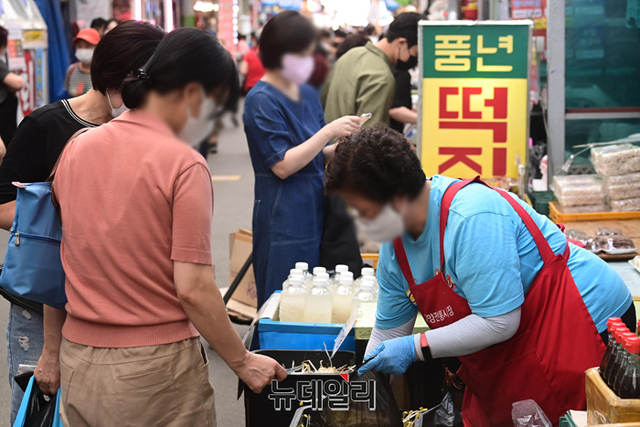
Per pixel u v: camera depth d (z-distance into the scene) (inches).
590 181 177.6
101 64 85.2
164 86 72.2
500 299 78.2
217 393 156.7
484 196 80.7
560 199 177.2
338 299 122.0
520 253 83.0
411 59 192.2
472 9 358.0
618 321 73.7
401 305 93.0
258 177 147.3
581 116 210.7
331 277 141.6
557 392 84.7
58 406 86.0
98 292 76.4
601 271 88.3
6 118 255.3
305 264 132.8
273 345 115.2
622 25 204.8
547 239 85.6
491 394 89.5
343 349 113.8
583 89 210.1
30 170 95.1
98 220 75.3
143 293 76.2
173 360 77.5
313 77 145.6
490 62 181.0
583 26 206.1
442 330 82.4
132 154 74.9
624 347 70.2
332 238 149.7
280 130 141.6
